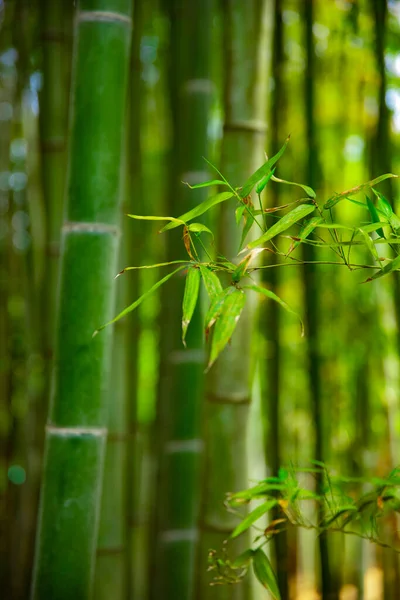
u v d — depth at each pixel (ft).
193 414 10.78
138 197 11.30
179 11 11.32
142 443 12.18
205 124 10.72
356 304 11.89
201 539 9.87
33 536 11.86
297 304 12.26
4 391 12.86
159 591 10.77
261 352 11.50
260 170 7.95
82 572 8.95
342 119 11.69
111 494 10.61
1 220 12.65
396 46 11.48
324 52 11.60
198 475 10.82
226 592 9.80
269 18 9.89
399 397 12.23
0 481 12.95
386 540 12.05
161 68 12.34
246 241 9.68
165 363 11.03
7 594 12.35
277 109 10.62
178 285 10.85
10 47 12.07
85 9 9.11
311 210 7.91
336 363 11.88
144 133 12.18
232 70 9.81
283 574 10.48
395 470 8.38
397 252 8.23
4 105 12.44
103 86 9.05
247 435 9.84
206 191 10.71
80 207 9.01
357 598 12.12
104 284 9.02
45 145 11.08
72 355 8.96
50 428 8.98
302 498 8.60
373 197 10.46
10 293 13.19
